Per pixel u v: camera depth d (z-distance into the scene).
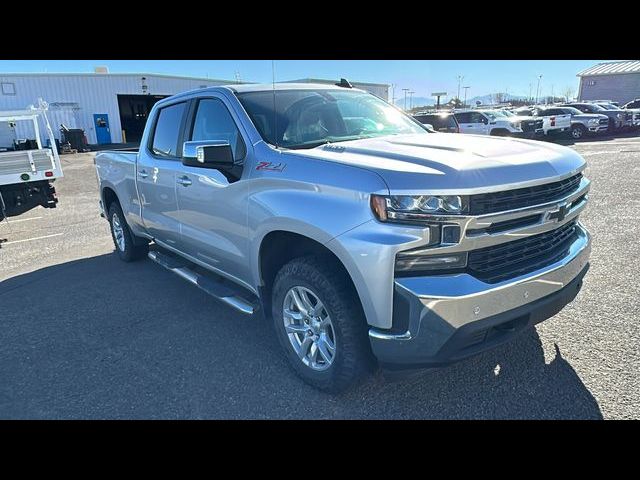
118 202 6.03
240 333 3.99
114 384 3.28
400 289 2.43
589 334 3.58
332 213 2.65
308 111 3.75
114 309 4.61
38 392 3.22
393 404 2.91
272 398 3.04
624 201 8.20
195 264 4.86
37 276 5.81
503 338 2.64
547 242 2.83
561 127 22.38
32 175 8.55
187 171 4.05
